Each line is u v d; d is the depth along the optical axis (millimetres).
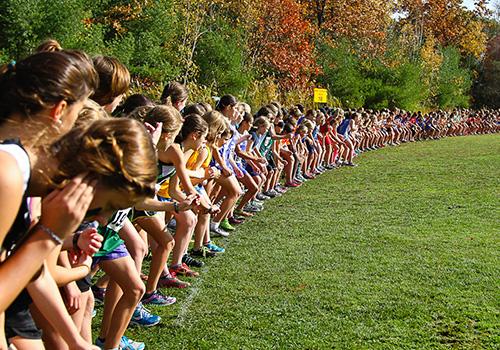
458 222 8898
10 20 15953
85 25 19281
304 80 31844
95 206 1918
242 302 5219
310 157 14242
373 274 6098
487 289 5605
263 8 30672
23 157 1851
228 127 7441
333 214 9547
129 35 21047
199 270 6203
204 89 20609
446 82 46000
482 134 34531
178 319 4801
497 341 4367
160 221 4949
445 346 4277
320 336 4457
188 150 5691
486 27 63125
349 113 19094
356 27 40406
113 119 1931
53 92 1994
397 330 4578
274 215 9430
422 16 54125
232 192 7824
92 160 1822
